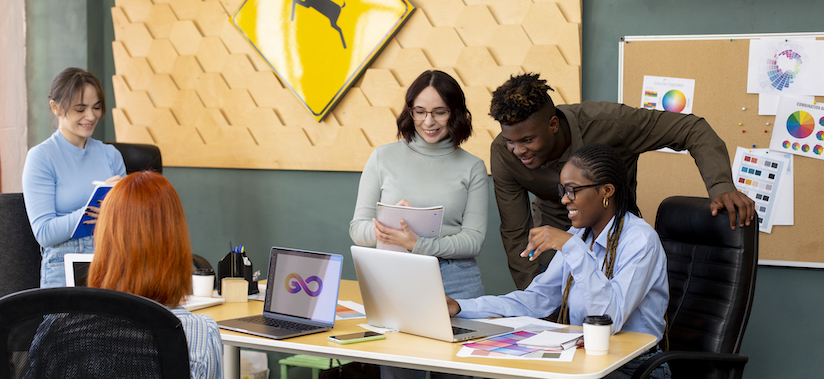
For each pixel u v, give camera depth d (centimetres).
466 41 304
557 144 210
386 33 312
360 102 321
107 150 252
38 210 221
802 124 261
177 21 354
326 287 175
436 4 308
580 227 177
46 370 96
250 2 337
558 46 288
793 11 264
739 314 179
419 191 206
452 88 203
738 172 272
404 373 207
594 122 219
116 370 98
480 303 185
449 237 198
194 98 351
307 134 332
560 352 145
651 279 172
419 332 162
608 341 144
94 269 110
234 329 167
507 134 199
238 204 350
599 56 290
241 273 220
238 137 344
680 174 278
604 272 175
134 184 112
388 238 187
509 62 296
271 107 337
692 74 275
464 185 209
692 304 191
